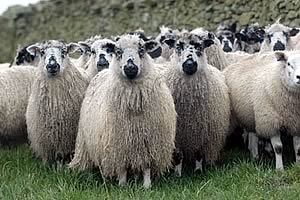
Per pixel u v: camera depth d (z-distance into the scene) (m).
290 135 9.20
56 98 9.69
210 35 10.49
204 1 19.02
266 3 16.34
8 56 29.45
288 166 9.09
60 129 9.76
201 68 9.10
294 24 15.15
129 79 8.23
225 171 9.24
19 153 11.18
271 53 10.07
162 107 8.42
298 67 8.52
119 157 8.44
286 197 7.73
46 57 9.62
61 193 8.28
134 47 8.27
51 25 27.38
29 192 8.59
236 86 10.00
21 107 11.32
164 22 20.98
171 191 8.41
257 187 8.27
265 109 9.12
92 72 10.76
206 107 9.20
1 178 9.38
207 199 7.88
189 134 9.27
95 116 8.73
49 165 10.06
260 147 10.09
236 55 11.37
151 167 8.62
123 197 8.05
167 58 11.60
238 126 10.55
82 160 9.22
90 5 25.03
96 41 11.09
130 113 8.31
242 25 17.27
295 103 8.87
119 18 23.42
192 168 9.76
